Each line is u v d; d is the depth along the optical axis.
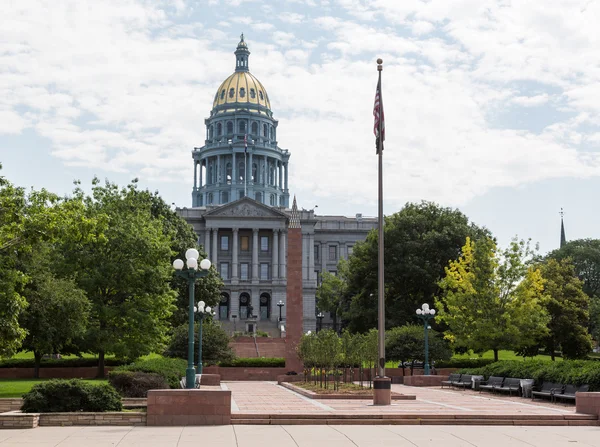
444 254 73.44
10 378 52.47
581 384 28.77
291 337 53.16
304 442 17.70
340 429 20.69
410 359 53.00
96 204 51.94
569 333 67.31
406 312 74.50
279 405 28.48
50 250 44.22
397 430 20.50
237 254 135.38
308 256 137.88
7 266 30.12
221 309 134.88
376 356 38.22
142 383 28.70
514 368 37.12
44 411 21.91
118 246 48.56
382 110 30.78
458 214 79.00
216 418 21.69
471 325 52.78
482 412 23.95
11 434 19.17
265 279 135.75
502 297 52.94
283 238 136.25
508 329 50.94
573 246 112.38
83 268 48.84
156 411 21.50
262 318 136.00
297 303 53.47
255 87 185.25
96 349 48.78
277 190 178.50
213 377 48.94
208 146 177.38
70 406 22.11
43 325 38.47
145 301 49.28
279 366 59.78
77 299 39.00
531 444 17.72
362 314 75.69
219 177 174.38
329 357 37.72
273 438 18.45
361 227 147.50
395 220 77.12
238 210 135.12
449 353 53.50
